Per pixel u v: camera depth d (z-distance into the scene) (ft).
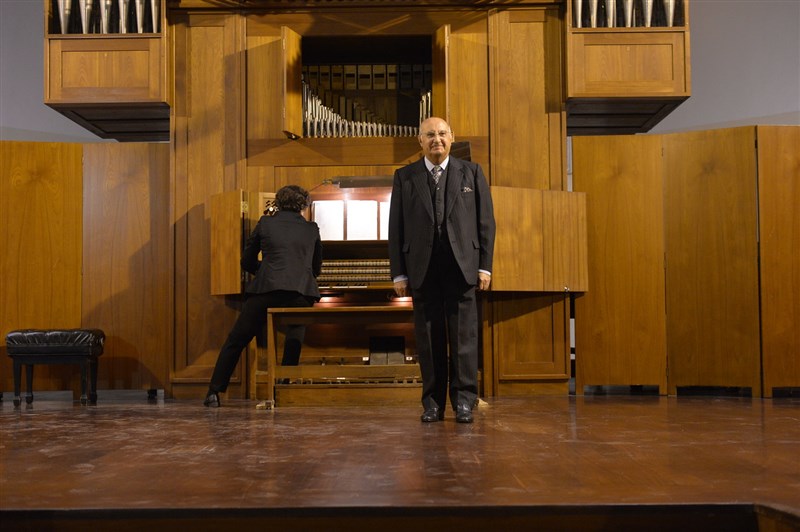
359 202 21.57
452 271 14.02
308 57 23.52
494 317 20.97
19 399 19.40
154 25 21.18
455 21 21.59
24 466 9.73
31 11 28.40
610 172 21.40
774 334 20.43
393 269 14.30
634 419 14.66
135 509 7.39
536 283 20.44
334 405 17.93
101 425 14.33
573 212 20.93
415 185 14.11
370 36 21.67
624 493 7.84
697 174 21.11
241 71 21.50
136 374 21.71
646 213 21.33
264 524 7.36
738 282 20.67
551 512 7.36
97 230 21.91
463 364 13.98
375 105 23.81
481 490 8.02
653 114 22.90
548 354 21.04
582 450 10.72
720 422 14.15
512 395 20.80
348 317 17.53
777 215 20.58
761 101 27.71
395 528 7.37
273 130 21.53
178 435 12.75
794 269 20.58
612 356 21.20
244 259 18.21
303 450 10.89
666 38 21.07
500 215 20.17
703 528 7.41
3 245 21.53
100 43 21.15
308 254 17.98
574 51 21.06
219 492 8.04
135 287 21.84
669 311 21.17
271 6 21.54
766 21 27.63
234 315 21.22
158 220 21.93
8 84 28.30
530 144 21.44
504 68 21.49
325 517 7.36
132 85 21.13
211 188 21.45
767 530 7.24
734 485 8.21
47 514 7.38
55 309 21.71
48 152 21.84
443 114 21.03
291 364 18.29
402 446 11.18
